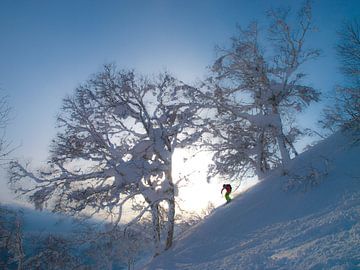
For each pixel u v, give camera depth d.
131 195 21.95
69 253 22.48
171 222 22.41
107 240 22.16
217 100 24.95
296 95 25.16
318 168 19.77
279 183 21.27
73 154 22.34
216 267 13.33
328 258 9.44
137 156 22.64
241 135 26.05
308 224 13.80
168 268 16.80
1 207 23.17
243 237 16.48
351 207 13.36
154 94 23.30
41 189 22.09
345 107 20.06
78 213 21.98
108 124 22.77
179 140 23.88
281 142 24.67
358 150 19.11
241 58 25.27
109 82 22.45
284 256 11.24
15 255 23.67
